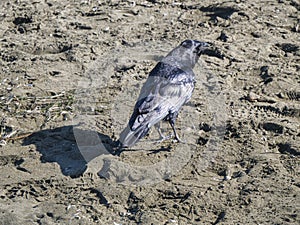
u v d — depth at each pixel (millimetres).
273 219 8953
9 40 14883
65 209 9477
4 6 16578
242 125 11328
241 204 9359
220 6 15883
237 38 14508
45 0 16844
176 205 9391
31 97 12547
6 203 9695
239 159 10492
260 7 15867
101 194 9742
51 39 14875
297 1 16062
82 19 15703
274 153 10594
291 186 9656
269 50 14008
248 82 12828
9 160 10742
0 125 11664
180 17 15617
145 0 16562
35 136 11344
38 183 10109
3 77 13328
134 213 9336
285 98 12344
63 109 12109
